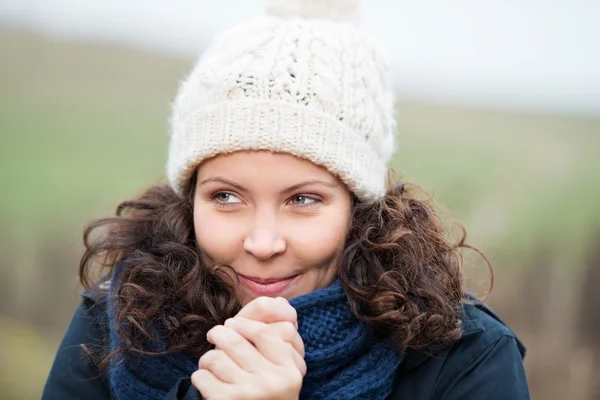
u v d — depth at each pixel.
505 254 4.45
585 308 4.04
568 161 6.43
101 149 6.06
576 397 3.54
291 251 1.24
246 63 1.25
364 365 1.28
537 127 8.20
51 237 4.25
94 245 1.53
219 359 1.13
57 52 9.75
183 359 1.31
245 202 1.25
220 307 1.29
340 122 1.26
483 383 1.28
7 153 5.65
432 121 8.39
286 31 1.30
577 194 5.27
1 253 4.07
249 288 1.28
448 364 1.32
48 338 3.71
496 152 6.79
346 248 1.33
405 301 1.31
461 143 7.16
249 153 1.21
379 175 1.40
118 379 1.31
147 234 1.51
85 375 1.41
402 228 1.37
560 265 4.26
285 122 1.21
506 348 1.32
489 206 5.14
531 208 4.98
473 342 1.33
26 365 3.34
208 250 1.28
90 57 9.84
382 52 1.42
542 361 3.76
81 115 7.19
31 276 3.97
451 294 1.37
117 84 8.82
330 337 1.27
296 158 1.22
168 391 1.30
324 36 1.31
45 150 5.81
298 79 1.24
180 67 10.19
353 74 1.31
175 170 1.35
